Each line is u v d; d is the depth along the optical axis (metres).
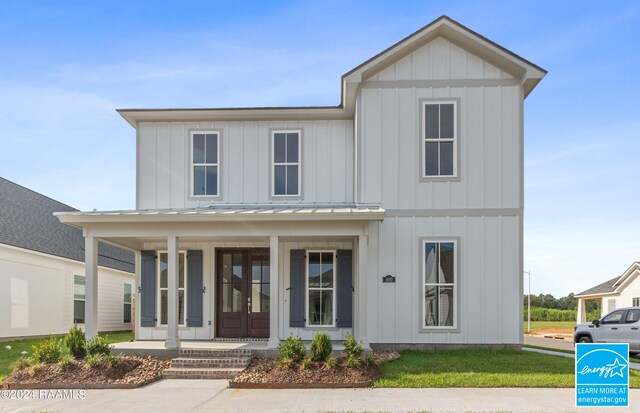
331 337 14.44
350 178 15.34
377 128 14.05
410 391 9.58
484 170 13.87
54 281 20.64
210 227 12.80
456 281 13.63
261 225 12.69
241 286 15.13
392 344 13.56
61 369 10.78
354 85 13.91
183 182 15.47
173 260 12.73
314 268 14.77
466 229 13.76
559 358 12.40
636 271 25.80
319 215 12.35
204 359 11.70
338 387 9.95
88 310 12.75
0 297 17.45
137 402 8.92
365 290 12.41
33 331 19.16
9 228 18.92
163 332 14.86
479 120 13.97
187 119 15.57
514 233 13.71
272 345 12.25
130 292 26.50
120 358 11.50
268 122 15.55
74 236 23.78
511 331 13.50
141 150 15.59
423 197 13.87
